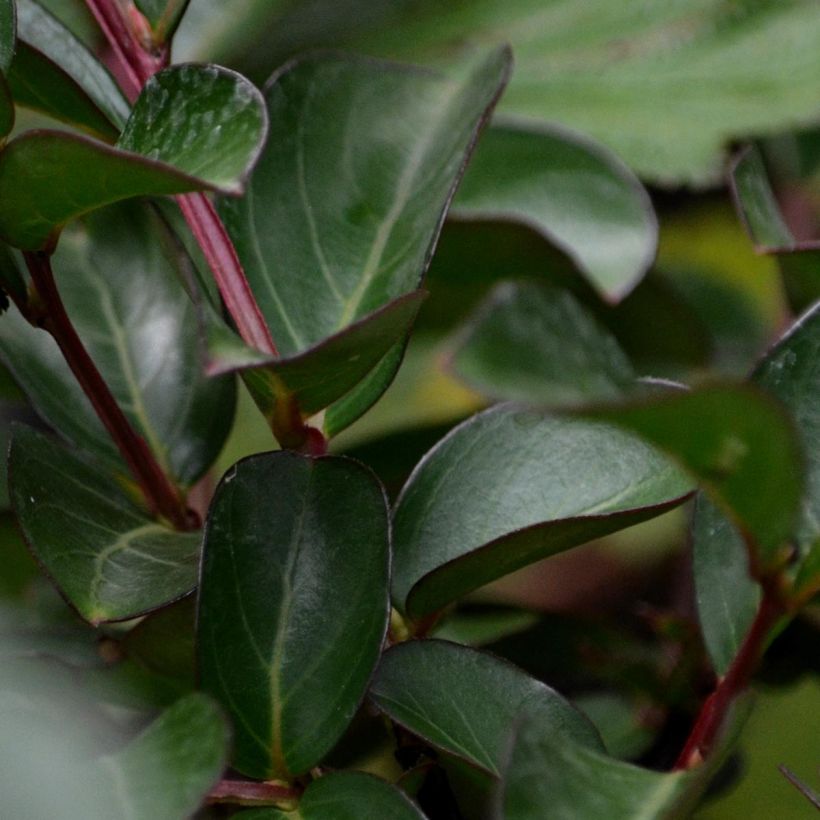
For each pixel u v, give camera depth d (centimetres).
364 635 56
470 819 58
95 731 59
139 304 62
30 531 57
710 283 74
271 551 56
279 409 58
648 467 58
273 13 71
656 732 62
